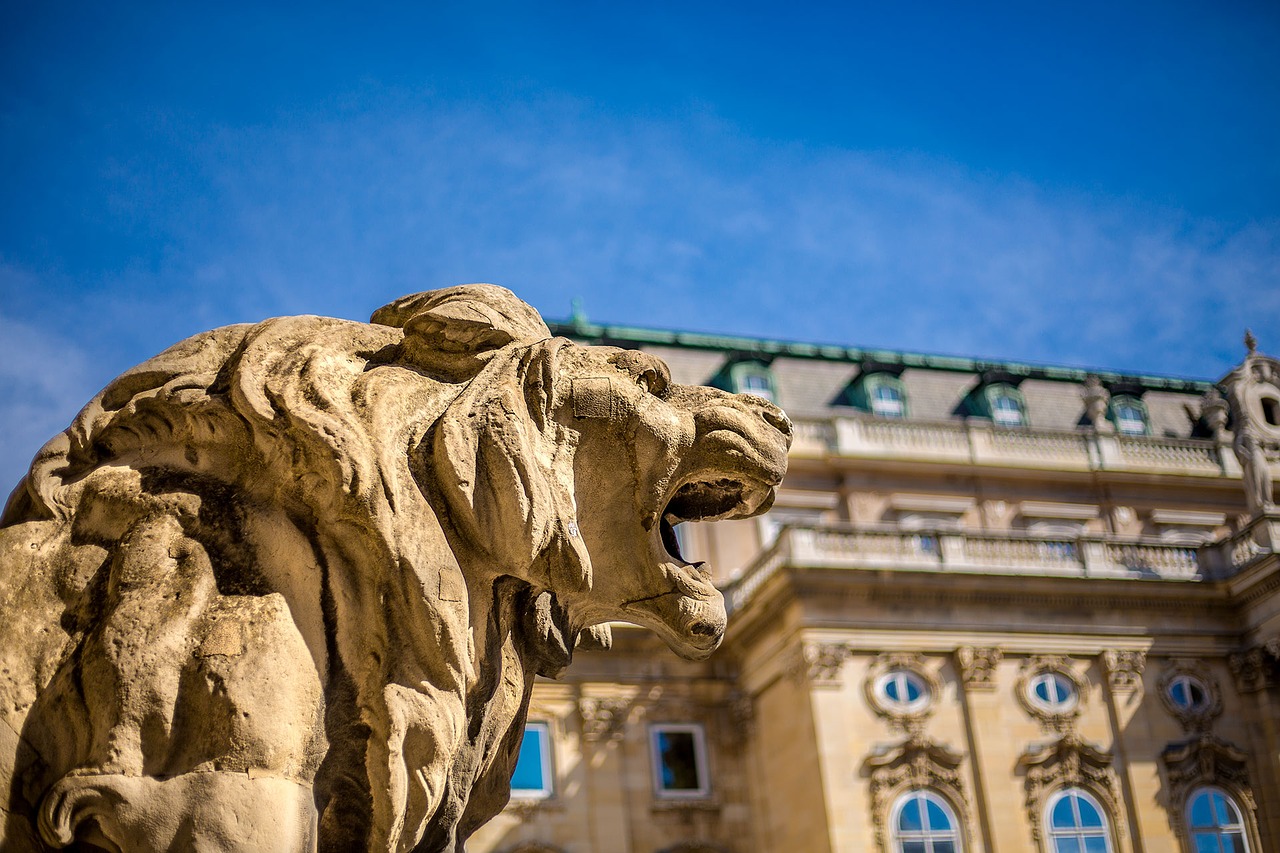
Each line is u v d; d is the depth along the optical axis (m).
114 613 2.61
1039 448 30.41
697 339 33.44
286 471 2.73
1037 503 29.91
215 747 2.51
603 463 2.94
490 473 2.79
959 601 24.44
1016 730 23.88
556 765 24.25
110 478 2.81
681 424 2.98
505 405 2.84
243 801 2.49
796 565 23.72
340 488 2.68
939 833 22.88
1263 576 24.72
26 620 2.68
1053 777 23.67
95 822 2.51
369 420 2.77
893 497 29.03
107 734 2.52
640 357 3.02
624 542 2.96
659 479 2.95
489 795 3.01
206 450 2.82
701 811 24.56
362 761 2.65
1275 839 24.05
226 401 2.82
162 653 2.56
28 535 2.78
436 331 2.96
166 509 2.74
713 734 25.16
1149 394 36.09
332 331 2.93
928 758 23.27
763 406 3.10
